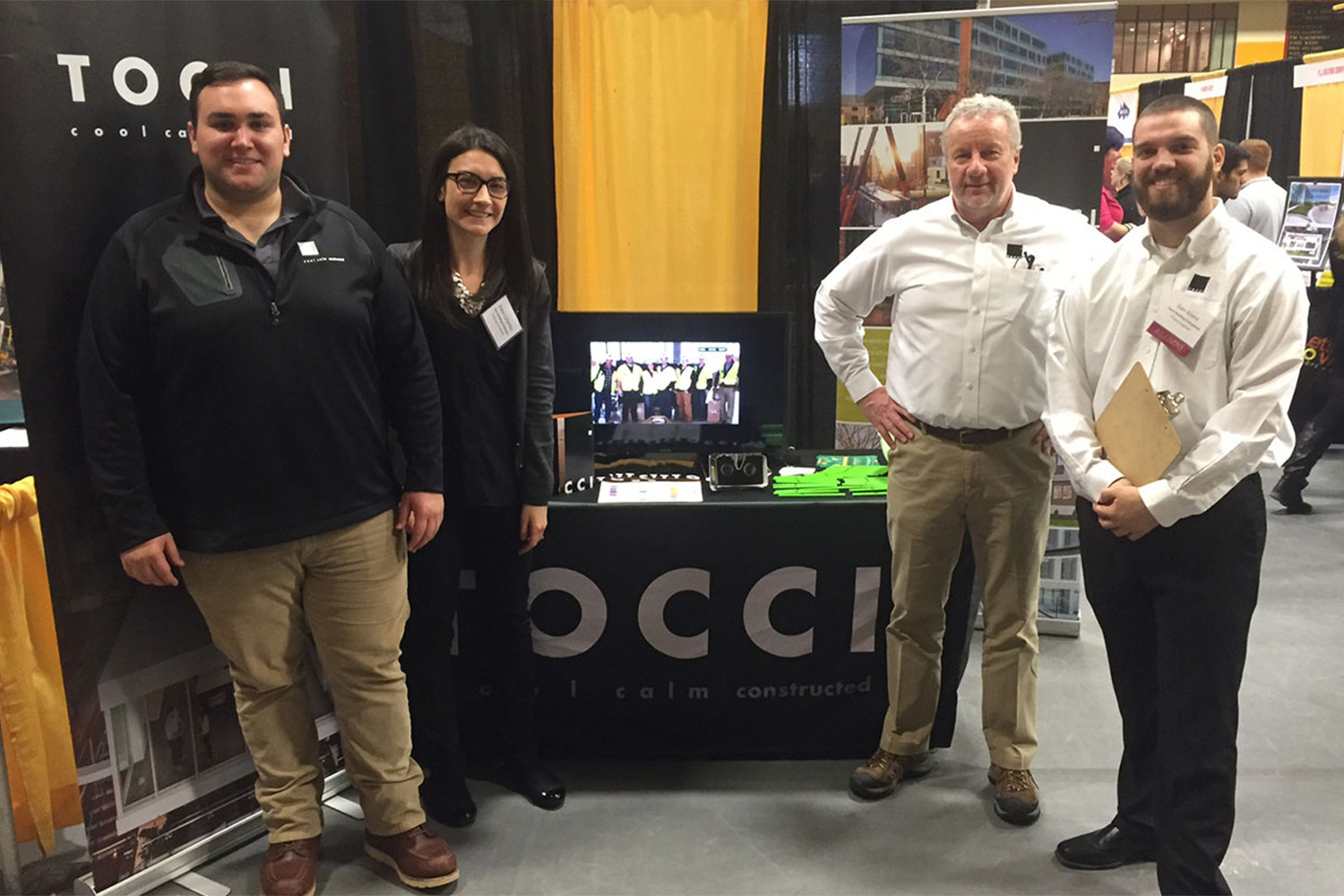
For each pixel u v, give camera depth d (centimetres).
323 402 168
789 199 298
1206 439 154
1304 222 495
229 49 186
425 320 190
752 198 295
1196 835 166
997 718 215
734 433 241
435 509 185
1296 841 203
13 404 235
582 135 289
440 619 202
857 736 239
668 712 235
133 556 163
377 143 293
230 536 167
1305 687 277
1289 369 151
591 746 237
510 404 197
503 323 190
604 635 229
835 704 236
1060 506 305
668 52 285
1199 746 165
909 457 207
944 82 275
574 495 227
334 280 168
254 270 163
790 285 304
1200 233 156
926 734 223
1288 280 152
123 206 175
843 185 288
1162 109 154
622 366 236
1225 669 162
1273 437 151
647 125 289
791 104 292
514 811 218
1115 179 408
